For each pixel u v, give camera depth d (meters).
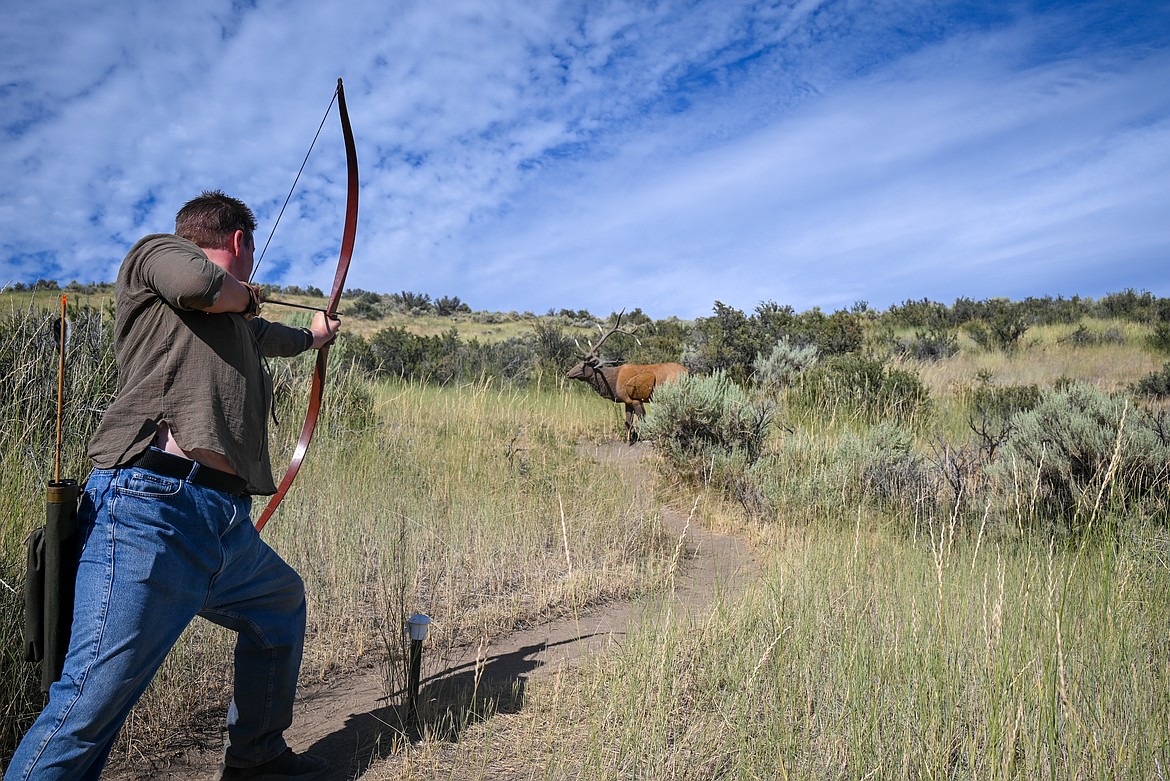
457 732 3.16
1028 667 3.13
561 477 7.31
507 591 5.12
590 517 6.44
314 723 3.32
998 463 6.67
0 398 4.77
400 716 3.31
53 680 2.22
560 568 5.61
